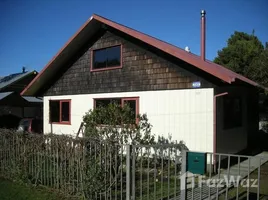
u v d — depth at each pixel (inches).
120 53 491.8
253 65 609.9
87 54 547.5
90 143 232.5
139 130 374.9
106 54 517.3
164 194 253.0
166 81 428.8
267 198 244.7
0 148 323.3
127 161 216.4
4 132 319.0
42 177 273.9
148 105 448.8
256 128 604.7
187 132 404.2
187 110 405.1
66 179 249.6
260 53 631.8
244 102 511.2
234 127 458.6
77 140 239.9
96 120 351.3
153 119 440.8
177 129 414.6
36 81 601.0
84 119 366.3
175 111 417.4
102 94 517.0
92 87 535.5
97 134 331.3
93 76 535.2
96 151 230.2
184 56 385.1
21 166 290.8
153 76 444.8
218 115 393.7
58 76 605.9
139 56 463.8
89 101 540.7
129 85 475.2
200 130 392.2
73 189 242.7
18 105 956.6
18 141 298.2
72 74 575.5
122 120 353.1
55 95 613.0
